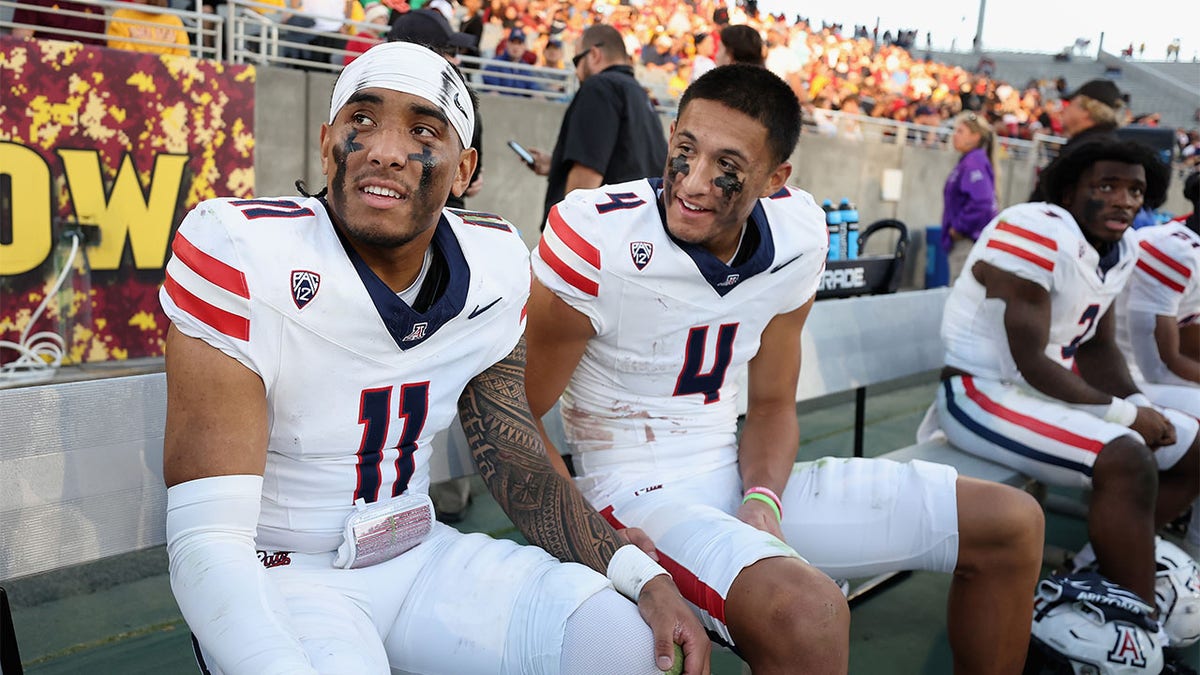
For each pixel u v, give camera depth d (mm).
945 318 3088
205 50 5363
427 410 1537
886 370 3430
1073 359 3104
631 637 1402
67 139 4664
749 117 1753
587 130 3559
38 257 4648
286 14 6363
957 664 2057
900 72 16391
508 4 10320
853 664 2441
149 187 4988
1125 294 3475
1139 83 25953
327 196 1450
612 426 2000
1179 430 2852
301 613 1381
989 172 6922
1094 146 2775
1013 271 2781
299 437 1431
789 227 1959
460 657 1476
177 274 1313
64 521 1606
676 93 9945
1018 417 2760
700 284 1875
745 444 2088
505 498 1667
